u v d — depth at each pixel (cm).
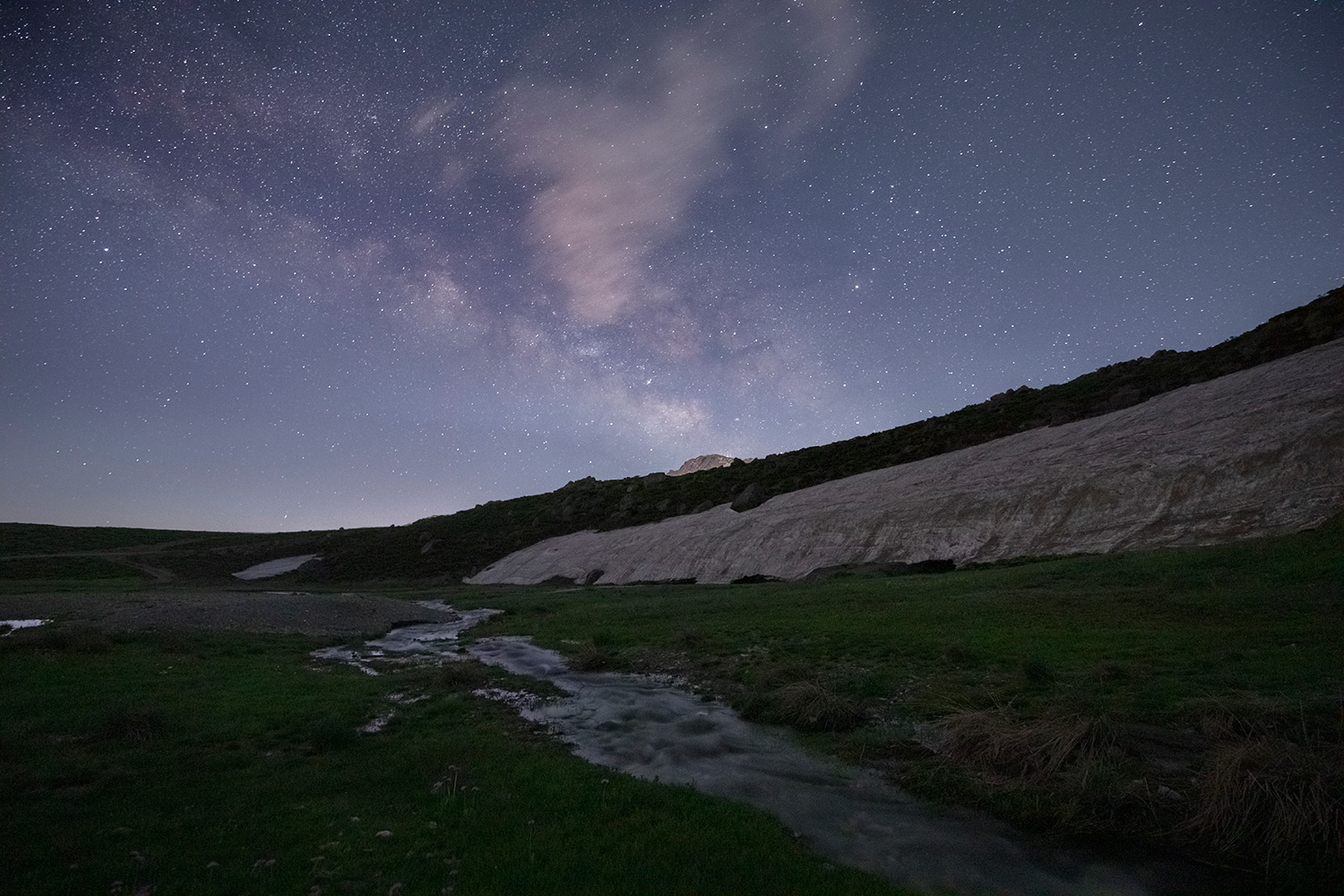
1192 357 6228
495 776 924
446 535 9819
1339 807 649
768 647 1830
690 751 1077
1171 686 1071
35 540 9550
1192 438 3512
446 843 698
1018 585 2269
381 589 6869
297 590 6338
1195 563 2006
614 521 8325
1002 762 892
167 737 1097
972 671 1351
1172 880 621
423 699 1478
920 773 908
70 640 1931
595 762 1038
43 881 605
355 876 620
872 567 3709
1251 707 910
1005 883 627
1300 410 3144
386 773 930
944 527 4041
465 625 3281
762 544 5219
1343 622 1306
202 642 2219
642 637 2231
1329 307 5100
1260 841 656
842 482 6259
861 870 655
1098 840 705
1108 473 3600
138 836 709
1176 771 812
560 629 2695
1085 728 876
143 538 10969
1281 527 2484
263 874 620
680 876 614
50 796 831
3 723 1140
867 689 1308
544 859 652
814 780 921
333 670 1884
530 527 9400
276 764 972
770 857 657
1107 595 1859
